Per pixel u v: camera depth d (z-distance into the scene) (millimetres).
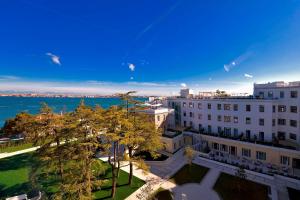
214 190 23453
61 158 18875
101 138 20812
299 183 24234
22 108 147250
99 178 26219
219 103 41594
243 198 21609
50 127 23547
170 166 31031
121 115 22438
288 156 29719
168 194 22531
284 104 35219
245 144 34469
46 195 21578
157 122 44656
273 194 22250
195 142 41844
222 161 32188
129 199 21281
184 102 50031
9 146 43969
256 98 38906
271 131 34062
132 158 22844
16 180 25859
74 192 16828
